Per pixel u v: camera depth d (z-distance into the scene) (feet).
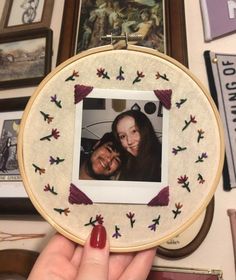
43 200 1.29
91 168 1.31
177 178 1.29
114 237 1.28
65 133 1.32
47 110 1.33
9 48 2.50
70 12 2.42
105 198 1.29
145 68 1.34
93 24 2.37
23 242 2.06
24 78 2.37
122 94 1.33
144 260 1.36
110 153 1.32
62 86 1.33
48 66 2.33
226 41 2.15
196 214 1.26
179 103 1.32
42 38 2.44
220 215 1.84
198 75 2.11
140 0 2.35
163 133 1.31
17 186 2.11
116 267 1.37
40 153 1.31
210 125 1.31
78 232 1.28
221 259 1.77
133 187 1.30
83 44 2.32
